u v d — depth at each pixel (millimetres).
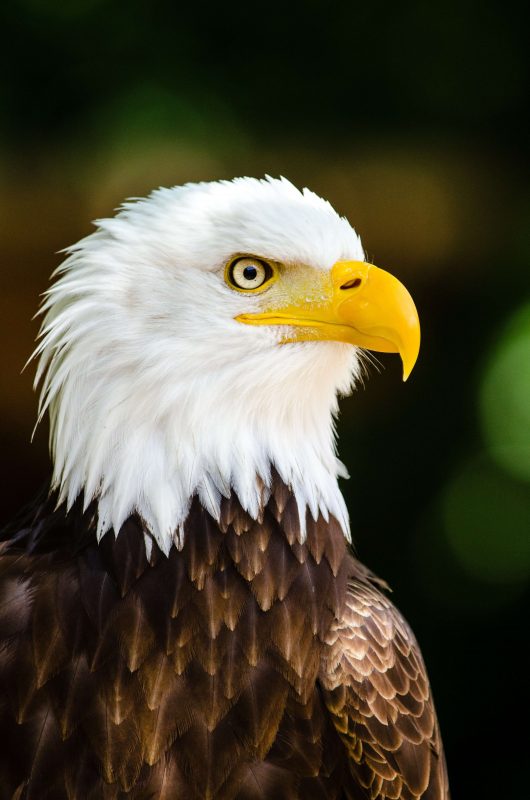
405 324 4469
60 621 4434
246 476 4457
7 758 4414
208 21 5980
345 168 6211
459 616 5074
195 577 4441
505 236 5996
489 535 5059
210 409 4457
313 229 4473
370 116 6238
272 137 6160
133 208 4477
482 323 5676
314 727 4445
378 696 4465
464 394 5504
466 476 5199
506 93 6102
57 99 5988
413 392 5648
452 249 6113
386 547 5316
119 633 4430
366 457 5555
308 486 4469
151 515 4445
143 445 4449
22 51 5910
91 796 4414
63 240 6207
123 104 5941
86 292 4461
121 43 5938
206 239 4461
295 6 6016
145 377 4449
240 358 4457
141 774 4414
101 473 4453
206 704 4426
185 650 4434
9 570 4453
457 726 5039
